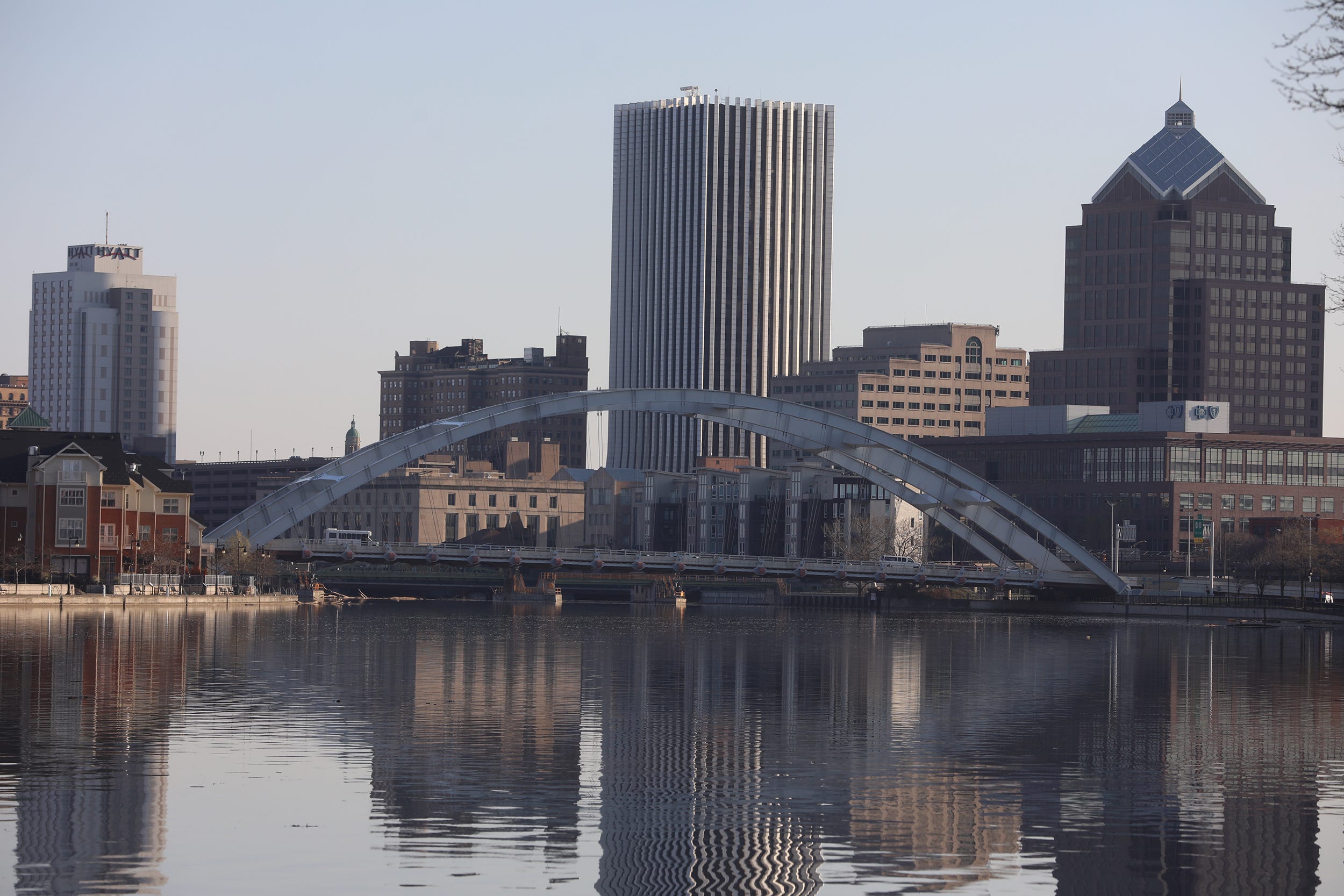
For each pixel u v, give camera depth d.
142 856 47.94
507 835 51.94
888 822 55.03
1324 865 49.09
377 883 45.50
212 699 86.75
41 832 50.72
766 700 96.12
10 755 64.88
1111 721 86.62
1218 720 88.31
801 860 49.38
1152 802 59.03
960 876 47.66
